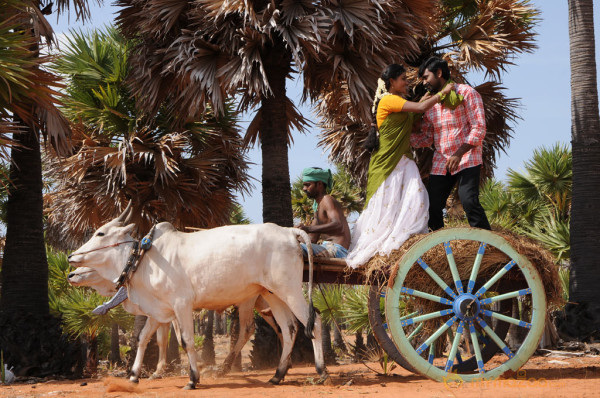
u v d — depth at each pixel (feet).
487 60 43.88
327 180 21.83
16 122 27.55
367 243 19.53
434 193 20.42
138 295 19.75
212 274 19.11
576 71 33.94
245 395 17.12
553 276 19.15
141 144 40.55
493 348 21.09
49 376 28.73
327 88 38.09
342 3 31.01
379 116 20.08
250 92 30.25
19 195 31.32
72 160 39.50
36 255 31.14
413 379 20.20
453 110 20.10
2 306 30.50
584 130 33.30
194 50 31.94
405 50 33.58
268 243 19.30
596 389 16.43
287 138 33.91
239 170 45.73
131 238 20.33
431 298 18.63
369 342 46.50
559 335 31.17
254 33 30.25
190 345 19.13
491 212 62.28
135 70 35.42
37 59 27.86
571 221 33.06
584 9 34.04
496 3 43.73
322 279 20.20
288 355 20.47
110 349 68.74
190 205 41.39
